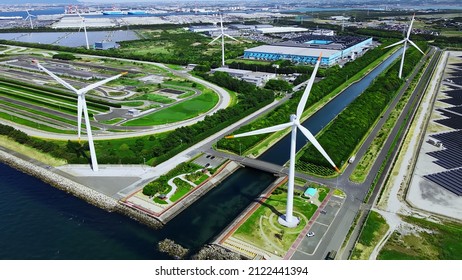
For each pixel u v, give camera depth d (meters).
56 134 162.62
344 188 118.56
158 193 116.69
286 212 100.94
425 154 142.25
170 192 117.19
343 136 149.00
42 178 129.62
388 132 164.12
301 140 159.62
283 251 90.88
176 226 104.12
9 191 121.69
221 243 94.31
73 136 160.38
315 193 114.94
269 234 97.19
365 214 105.06
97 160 136.38
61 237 98.75
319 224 101.00
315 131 168.62
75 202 115.25
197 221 106.56
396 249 90.75
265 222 102.12
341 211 106.69
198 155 143.88
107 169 133.38
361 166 133.12
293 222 101.25
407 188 118.38
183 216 108.81
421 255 88.75
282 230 98.56
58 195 119.38
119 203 112.50
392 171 129.75
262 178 131.12
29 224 104.06
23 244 95.75
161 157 138.00
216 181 126.88
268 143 154.88
